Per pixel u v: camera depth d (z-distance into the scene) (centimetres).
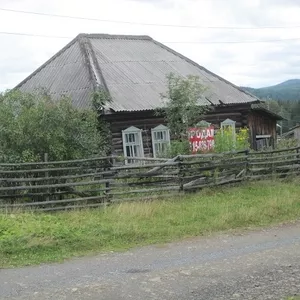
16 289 666
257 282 676
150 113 2109
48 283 691
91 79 2131
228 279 692
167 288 661
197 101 2109
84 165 1311
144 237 959
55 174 1288
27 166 1277
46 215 1120
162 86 2270
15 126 1373
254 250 853
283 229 1024
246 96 2505
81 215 1141
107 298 626
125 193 1315
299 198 1302
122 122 2052
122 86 2166
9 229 939
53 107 1436
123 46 2569
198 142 1747
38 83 2395
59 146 1410
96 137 1577
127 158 1375
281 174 1633
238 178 1529
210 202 1284
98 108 1961
